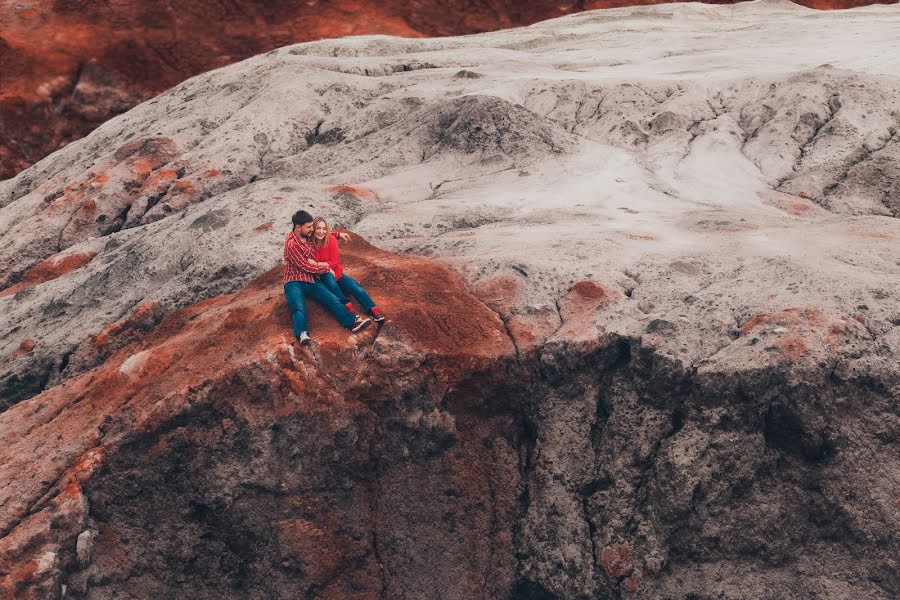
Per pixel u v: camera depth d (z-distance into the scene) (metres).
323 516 8.15
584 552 8.13
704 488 7.86
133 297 10.95
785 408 7.79
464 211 11.96
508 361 8.66
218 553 8.06
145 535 7.96
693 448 7.98
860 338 8.07
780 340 8.00
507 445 8.72
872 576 7.48
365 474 8.33
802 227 10.88
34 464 8.11
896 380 7.85
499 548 8.43
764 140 14.20
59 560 7.55
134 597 7.80
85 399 8.81
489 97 14.86
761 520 7.74
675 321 8.62
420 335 8.52
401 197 13.01
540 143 14.34
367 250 10.54
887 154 13.40
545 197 12.66
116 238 13.52
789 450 7.87
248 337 8.55
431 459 8.47
